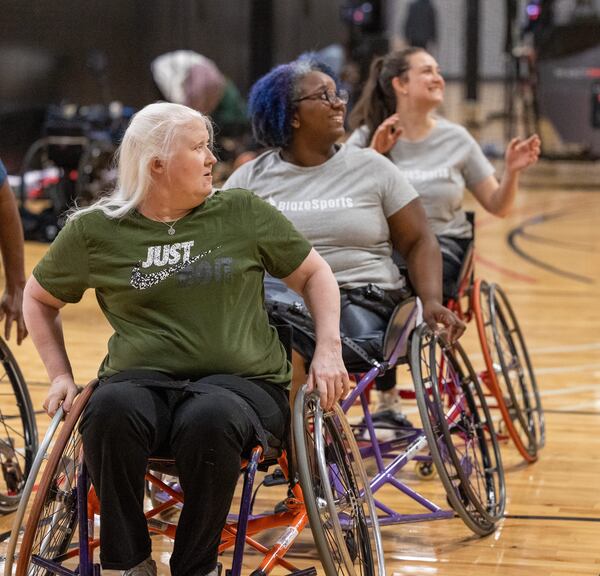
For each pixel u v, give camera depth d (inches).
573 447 422.0
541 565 312.8
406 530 339.6
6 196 339.9
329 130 346.3
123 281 260.2
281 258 270.8
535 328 627.2
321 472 245.8
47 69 1005.2
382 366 318.7
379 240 349.7
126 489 243.9
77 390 261.9
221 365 260.8
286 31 1437.0
